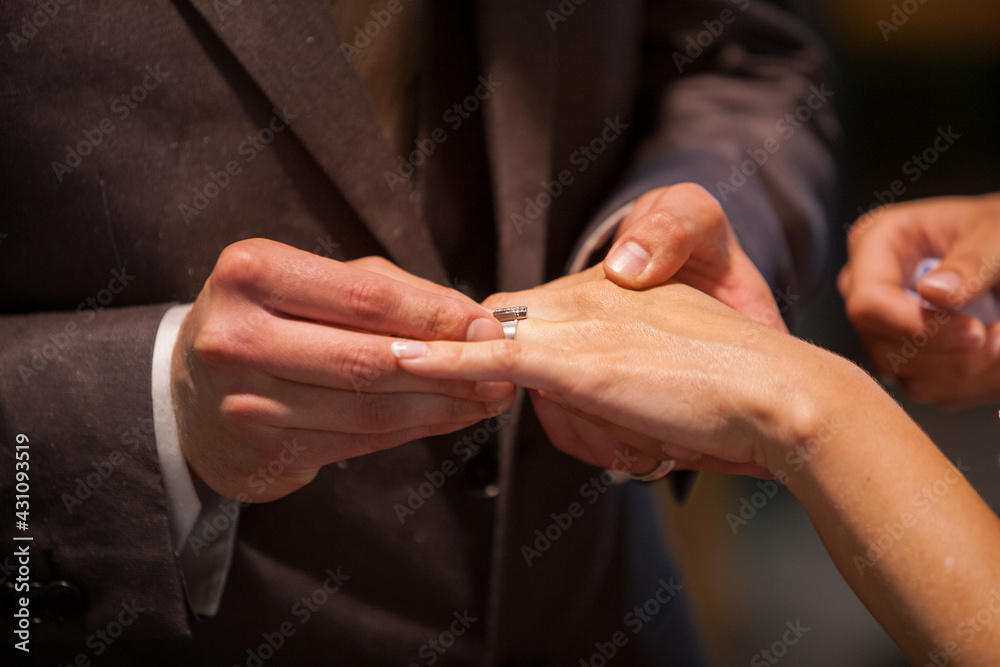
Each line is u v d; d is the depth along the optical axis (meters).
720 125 0.78
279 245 0.63
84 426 0.65
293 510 0.70
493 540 0.73
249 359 0.62
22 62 0.65
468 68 0.73
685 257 0.69
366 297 0.63
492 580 0.71
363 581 0.72
